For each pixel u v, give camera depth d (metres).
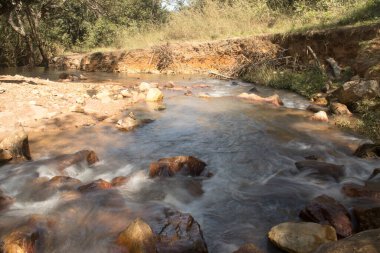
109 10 22.94
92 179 4.84
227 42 15.66
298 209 4.02
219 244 3.39
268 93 10.83
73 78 14.47
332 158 5.61
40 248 3.29
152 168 4.86
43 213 3.87
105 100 9.07
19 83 11.23
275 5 17.72
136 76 16.03
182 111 8.60
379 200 4.02
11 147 5.30
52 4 21.00
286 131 7.02
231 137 6.66
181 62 17.00
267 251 3.28
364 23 10.95
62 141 6.22
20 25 19.89
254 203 4.17
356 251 2.35
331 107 8.36
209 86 12.46
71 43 25.39
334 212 3.65
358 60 9.48
